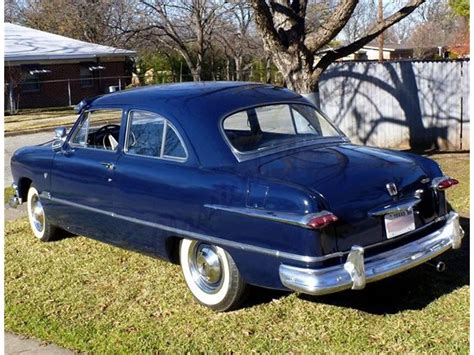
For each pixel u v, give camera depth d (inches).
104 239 229.1
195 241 189.6
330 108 514.6
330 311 184.1
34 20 1547.7
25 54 1103.6
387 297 192.4
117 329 180.4
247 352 162.7
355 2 346.0
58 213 251.0
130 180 206.7
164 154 199.2
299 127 207.8
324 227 159.5
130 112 213.9
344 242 164.2
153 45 1279.5
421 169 189.3
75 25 1414.9
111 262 239.0
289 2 362.9
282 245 163.9
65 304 201.2
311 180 169.3
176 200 190.2
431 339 163.8
